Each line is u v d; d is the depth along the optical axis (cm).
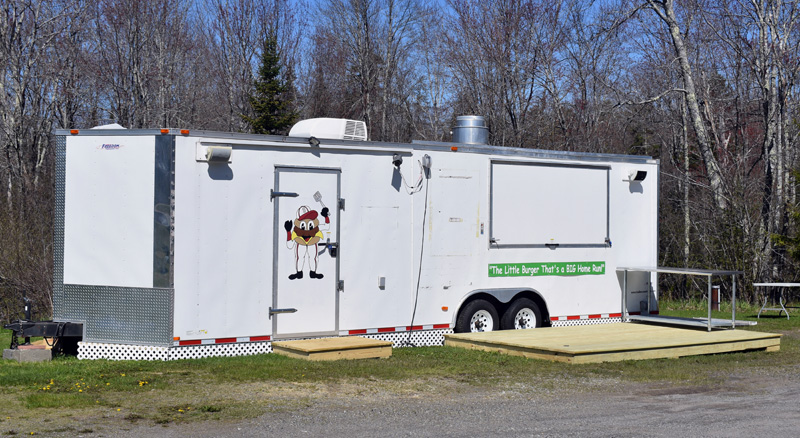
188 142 946
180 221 941
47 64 2744
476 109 2961
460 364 962
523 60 2822
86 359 959
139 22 3102
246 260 981
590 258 1270
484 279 1168
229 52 3550
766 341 1141
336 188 1046
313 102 3728
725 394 810
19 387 782
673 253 2145
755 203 2003
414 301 1109
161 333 938
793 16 2044
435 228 1127
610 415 707
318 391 794
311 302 1028
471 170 1158
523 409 730
